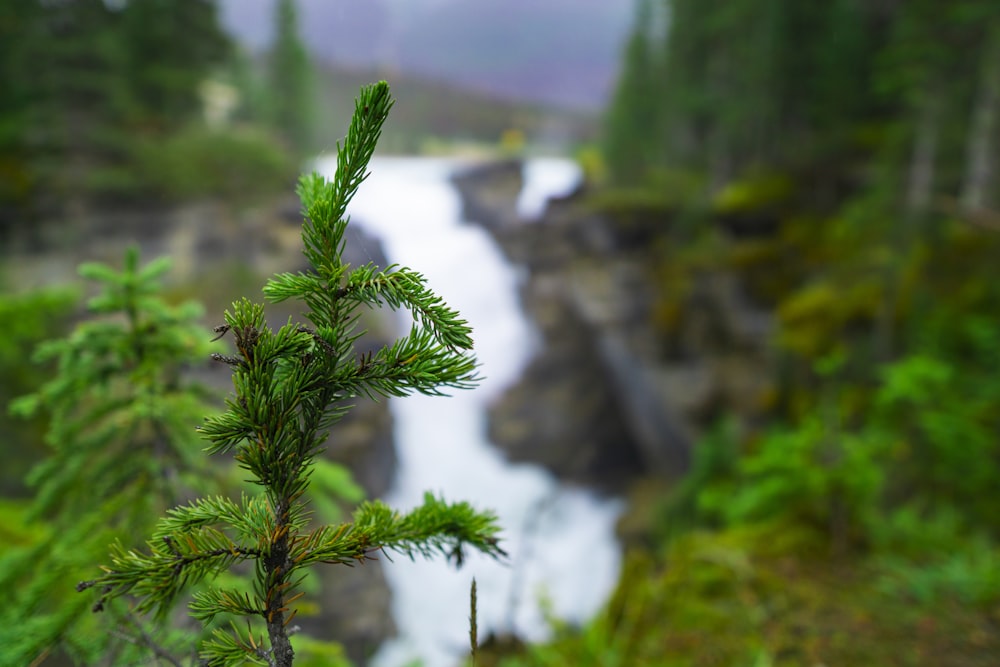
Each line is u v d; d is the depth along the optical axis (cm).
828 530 470
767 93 2519
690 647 338
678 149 3450
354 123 74
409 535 93
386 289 74
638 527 1959
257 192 2330
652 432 2669
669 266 2512
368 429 1477
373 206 4003
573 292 2738
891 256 1641
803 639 339
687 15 3058
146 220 2202
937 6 1591
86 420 189
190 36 2822
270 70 3544
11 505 269
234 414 74
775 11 2420
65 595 163
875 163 2066
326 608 441
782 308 1902
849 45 2320
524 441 3055
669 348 2359
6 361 595
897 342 1411
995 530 557
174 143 2370
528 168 5403
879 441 525
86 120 2356
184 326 210
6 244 2050
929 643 333
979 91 1600
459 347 72
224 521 82
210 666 78
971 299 1310
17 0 2170
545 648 319
